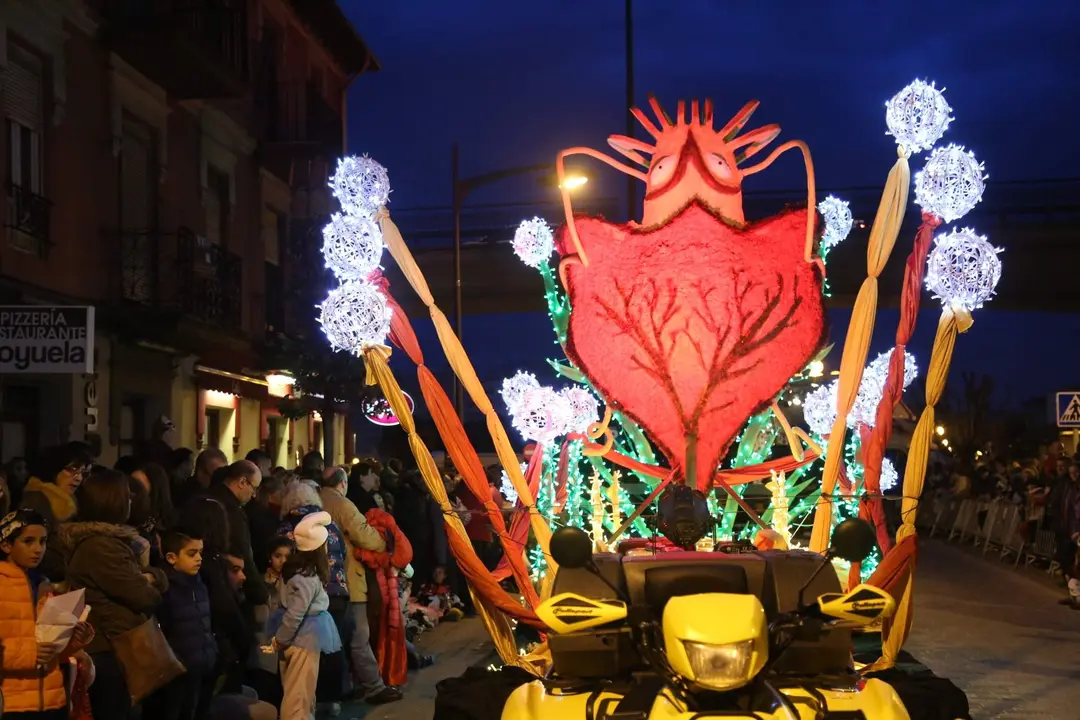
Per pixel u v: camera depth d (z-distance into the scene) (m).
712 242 7.94
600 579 5.00
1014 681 9.55
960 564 20.25
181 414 18.06
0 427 13.37
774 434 9.76
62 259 14.53
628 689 4.75
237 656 8.34
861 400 8.45
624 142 8.23
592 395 8.88
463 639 12.20
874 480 7.47
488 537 14.26
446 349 7.55
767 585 5.16
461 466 7.32
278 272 23.17
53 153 14.38
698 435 7.95
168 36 15.74
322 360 19.53
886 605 4.40
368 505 10.87
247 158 21.50
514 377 8.40
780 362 7.94
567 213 8.07
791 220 7.98
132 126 16.91
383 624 9.34
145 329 15.89
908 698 5.76
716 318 7.91
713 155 8.12
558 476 9.17
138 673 6.34
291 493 8.82
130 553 6.46
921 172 7.03
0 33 13.17
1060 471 15.30
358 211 7.31
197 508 7.93
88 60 15.43
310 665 7.63
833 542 4.62
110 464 15.62
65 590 6.41
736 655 4.07
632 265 8.01
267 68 22.55
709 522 6.55
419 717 8.56
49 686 5.60
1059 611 14.00
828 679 4.76
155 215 17.42
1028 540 19.05
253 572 8.27
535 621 7.05
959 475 27.73
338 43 26.88
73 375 14.42
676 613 4.23
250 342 20.08
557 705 4.67
